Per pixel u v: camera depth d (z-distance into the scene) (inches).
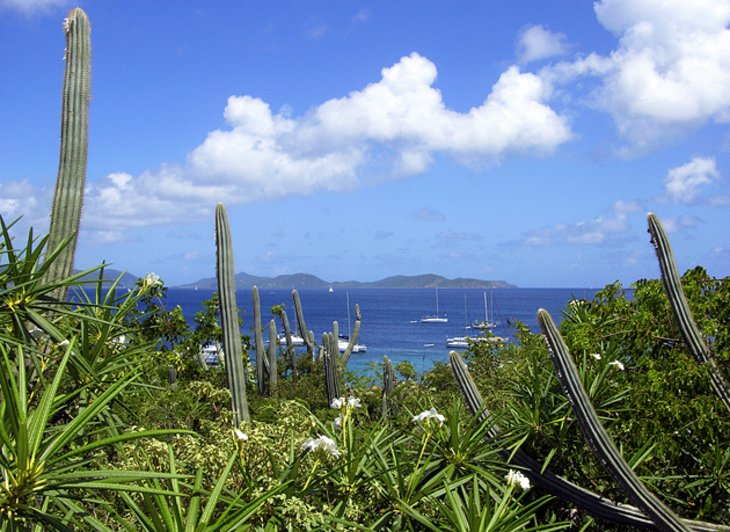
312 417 164.4
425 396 321.7
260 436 143.8
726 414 232.2
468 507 157.5
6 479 86.5
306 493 143.8
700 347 244.8
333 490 152.3
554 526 157.8
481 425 185.9
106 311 149.9
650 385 231.3
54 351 136.2
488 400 253.1
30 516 86.1
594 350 260.5
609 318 279.9
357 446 169.9
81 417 91.5
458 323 4921.3
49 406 90.9
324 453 141.3
